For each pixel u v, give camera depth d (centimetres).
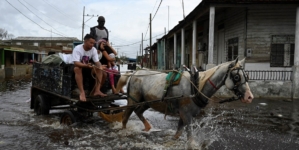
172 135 643
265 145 578
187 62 2567
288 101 1149
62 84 711
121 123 743
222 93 1228
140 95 639
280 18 1362
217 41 1798
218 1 1226
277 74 1358
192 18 1677
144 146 563
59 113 898
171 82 553
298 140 614
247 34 1384
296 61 1239
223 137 632
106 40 820
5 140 603
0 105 1057
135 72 668
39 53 3862
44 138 620
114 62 799
